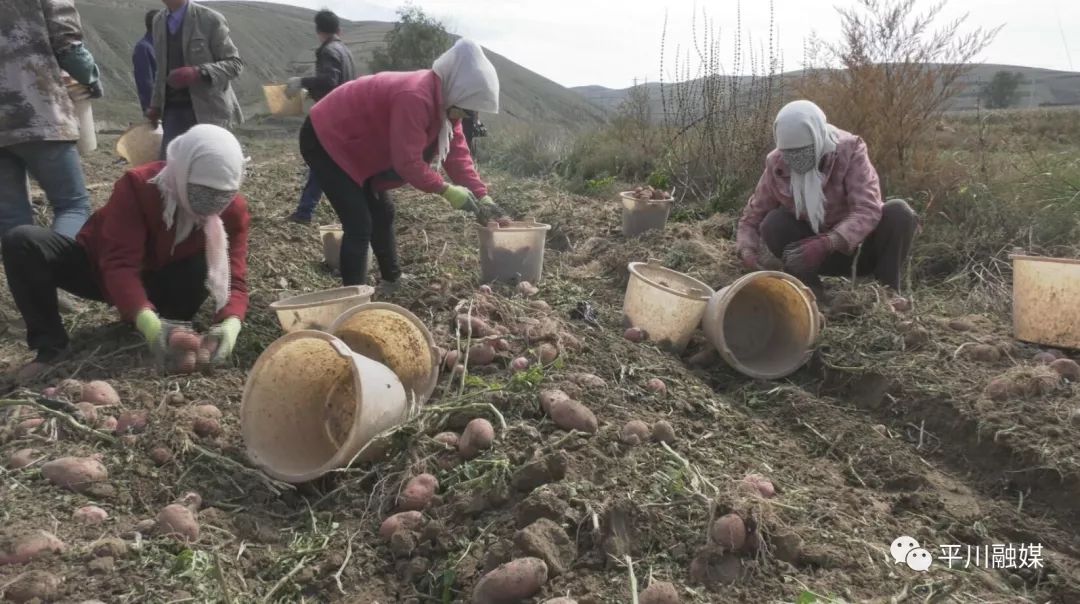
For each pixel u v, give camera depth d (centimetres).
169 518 270
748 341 453
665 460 302
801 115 466
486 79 429
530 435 309
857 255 484
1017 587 269
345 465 306
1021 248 582
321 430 343
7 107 430
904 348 426
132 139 632
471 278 525
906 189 661
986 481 337
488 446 306
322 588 261
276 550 280
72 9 452
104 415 333
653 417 345
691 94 883
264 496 304
